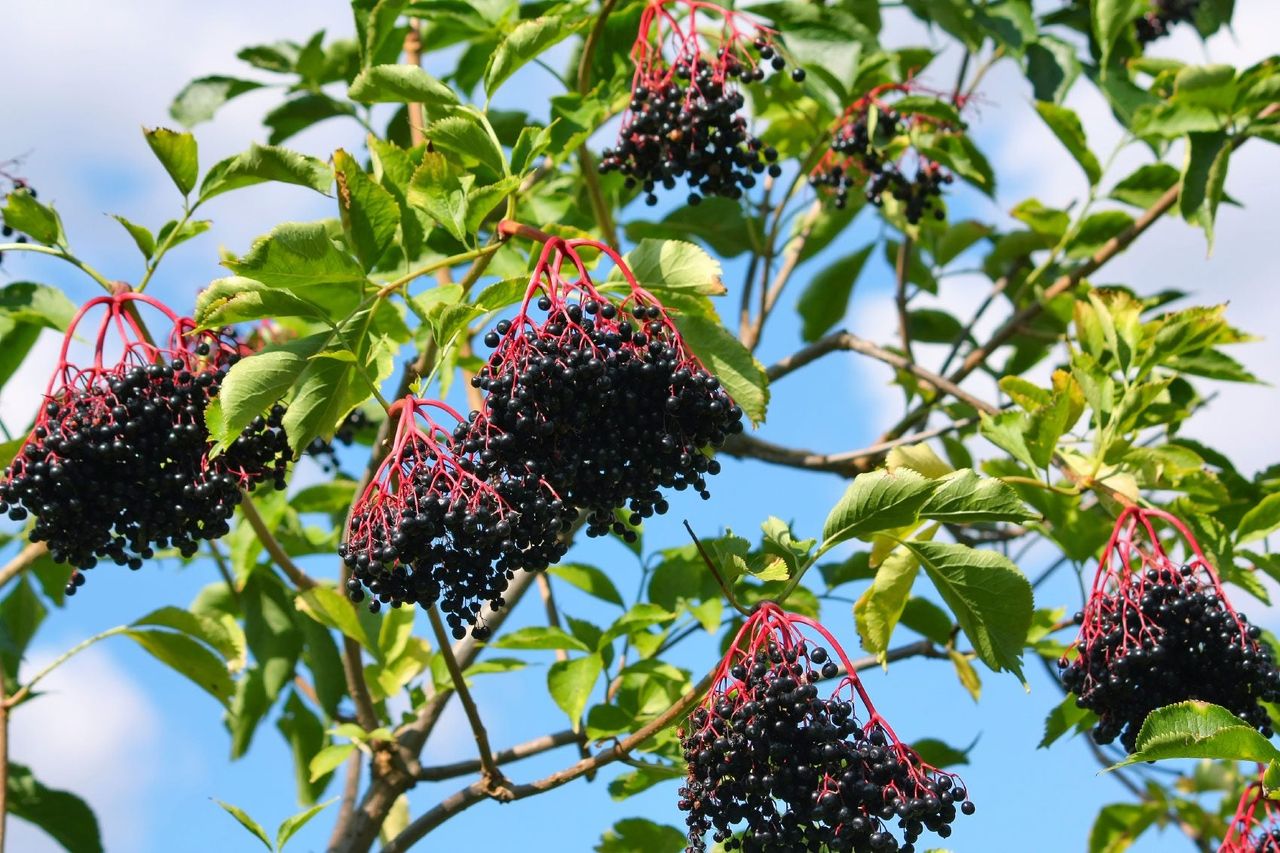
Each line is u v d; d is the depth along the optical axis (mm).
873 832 3629
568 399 3650
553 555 3818
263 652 6262
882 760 3672
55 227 4465
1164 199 6496
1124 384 5598
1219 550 5273
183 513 4086
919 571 4781
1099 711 4621
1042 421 5305
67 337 4086
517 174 4426
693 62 4883
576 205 6746
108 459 3961
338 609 5250
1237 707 4453
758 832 3734
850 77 5695
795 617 3900
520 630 5191
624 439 3818
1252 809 4090
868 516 4188
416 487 3746
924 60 7027
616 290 4121
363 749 5273
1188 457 5441
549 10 5180
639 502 3982
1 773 4887
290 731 6773
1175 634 4465
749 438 6703
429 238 5473
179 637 5043
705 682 4320
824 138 6500
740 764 3729
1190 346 5422
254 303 3941
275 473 4270
